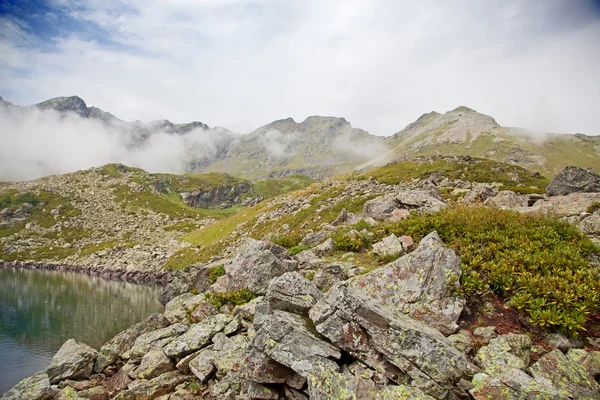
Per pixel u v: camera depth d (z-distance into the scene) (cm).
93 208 13938
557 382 866
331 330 1039
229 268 2358
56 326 3516
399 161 8169
